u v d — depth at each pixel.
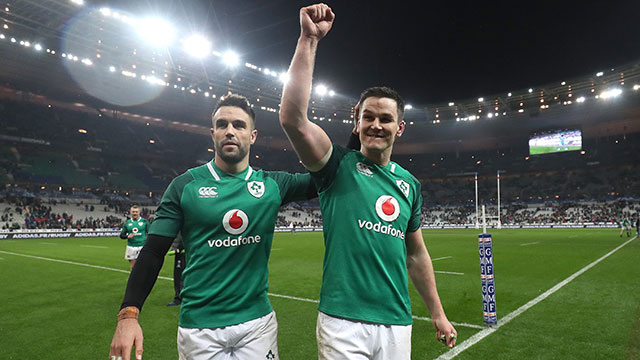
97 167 42.94
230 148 2.22
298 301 6.88
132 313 1.78
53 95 40.56
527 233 31.03
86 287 8.37
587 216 43.38
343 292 1.82
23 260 13.50
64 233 29.53
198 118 48.91
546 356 4.02
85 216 36.00
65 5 26.36
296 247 19.44
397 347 1.86
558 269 10.50
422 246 2.26
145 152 46.44
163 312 6.09
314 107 47.81
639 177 47.62
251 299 2.16
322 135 1.85
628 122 47.16
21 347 4.50
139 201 42.81
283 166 57.31
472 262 12.55
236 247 2.15
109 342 4.68
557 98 42.19
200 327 2.04
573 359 3.93
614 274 9.41
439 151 61.22
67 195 37.84
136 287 1.86
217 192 2.19
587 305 6.23
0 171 35.16
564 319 5.41
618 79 37.53
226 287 2.10
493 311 5.16
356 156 2.01
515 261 12.45
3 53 31.31
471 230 39.69
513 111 45.81
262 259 2.26
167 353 4.28
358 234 1.86
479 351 4.18
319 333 1.86
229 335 2.06
